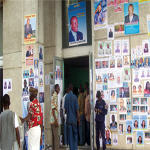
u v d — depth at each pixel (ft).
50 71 29.63
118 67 25.36
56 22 29.84
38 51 26.89
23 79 27.48
